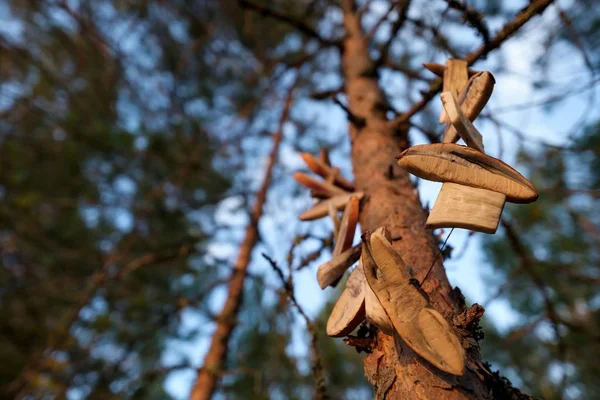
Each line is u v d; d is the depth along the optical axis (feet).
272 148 12.40
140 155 12.71
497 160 2.98
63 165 13.56
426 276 3.44
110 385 9.99
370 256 3.03
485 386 2.97
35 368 9.75
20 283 13.17
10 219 12.94
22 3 13.98
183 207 12.00
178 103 13.61
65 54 15.30
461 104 3.60
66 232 13.51
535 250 11.76
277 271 5.13
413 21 6.31
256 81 13.62
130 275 12.37
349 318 3.27
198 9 13.70
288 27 12.82
